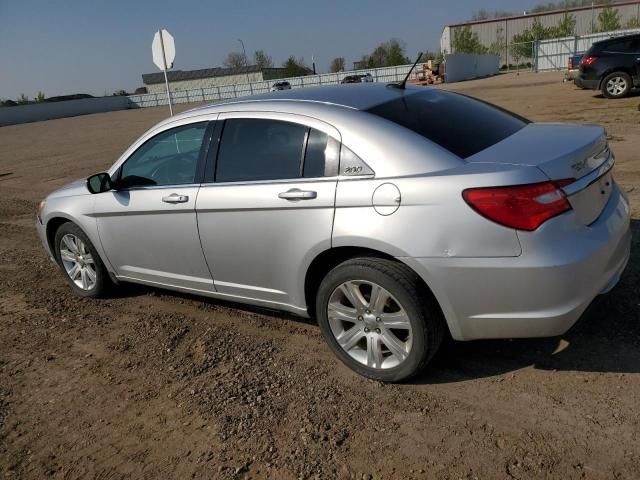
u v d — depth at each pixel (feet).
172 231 13.14
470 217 8.91
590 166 9.68
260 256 11.65
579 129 10.89
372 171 9.90
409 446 8.84
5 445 10.02
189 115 13.08
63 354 13.30
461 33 240.73
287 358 11.96
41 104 187.93
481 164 9.25
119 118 141.28
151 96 215.92
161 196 13.10
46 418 10.73
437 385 10.35
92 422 10.44
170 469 8.96
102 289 16.19
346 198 10.01
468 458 8.42
